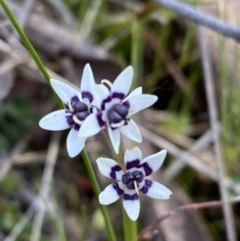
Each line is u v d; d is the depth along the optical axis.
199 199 0.20
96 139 0.19
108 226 0.13
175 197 0.19
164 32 0.23
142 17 0.23
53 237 0.19
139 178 0.10
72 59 0.22
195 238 0.18
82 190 0.21
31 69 0.21
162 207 0.18
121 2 0.24
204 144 0.20
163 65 0.23
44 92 0.22
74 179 0.21
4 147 0.19
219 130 0.20
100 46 0.23
